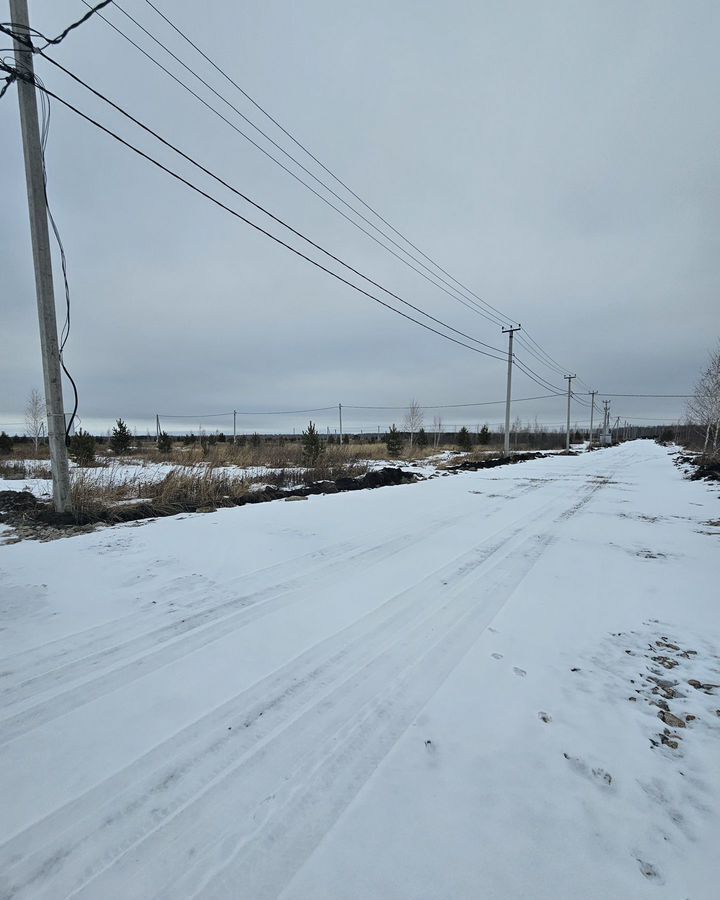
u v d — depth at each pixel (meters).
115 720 2.16
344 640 3.02
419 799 1.71
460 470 17.84
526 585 4.11
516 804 1.69
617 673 2.66
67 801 1.68
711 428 23.17
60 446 6.51
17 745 1.98
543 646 2.97
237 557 4.86
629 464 21.81
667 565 4.77
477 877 1.39
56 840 1.52
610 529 6.59
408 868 1.42
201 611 3.45
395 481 13.02
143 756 1.92
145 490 9.09
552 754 1.97
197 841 1.52
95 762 1.88
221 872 1.41
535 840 1.53
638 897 1.33
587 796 1.73
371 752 1.97
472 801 1.70
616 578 4.33
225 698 2.36
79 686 2.45
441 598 3.77
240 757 1.93
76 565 4.50
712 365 22.64
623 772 1.87
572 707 2.32
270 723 2.16
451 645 2.97
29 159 6.13
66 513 6.52
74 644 2.90
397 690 2.45
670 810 1.67
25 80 5.53
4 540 5.52
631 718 2.23
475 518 7.29
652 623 3.35
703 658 2.85
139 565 4.53
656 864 1.45
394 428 27.23
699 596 3.89
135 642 2.95
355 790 1.75
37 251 6.26
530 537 6.00
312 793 1.73
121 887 1.37
